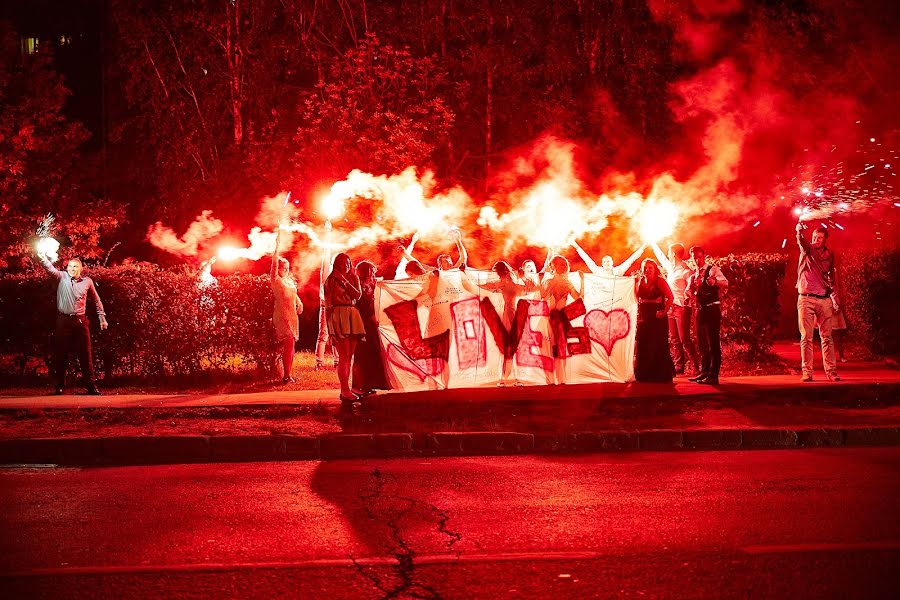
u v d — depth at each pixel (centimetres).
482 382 1262
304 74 2978
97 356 1428
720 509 718
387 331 1229
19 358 1465
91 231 2642
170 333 1430
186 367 1445
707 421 1066
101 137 3259
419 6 2788
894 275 1559
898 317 1559
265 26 2873
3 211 2431
